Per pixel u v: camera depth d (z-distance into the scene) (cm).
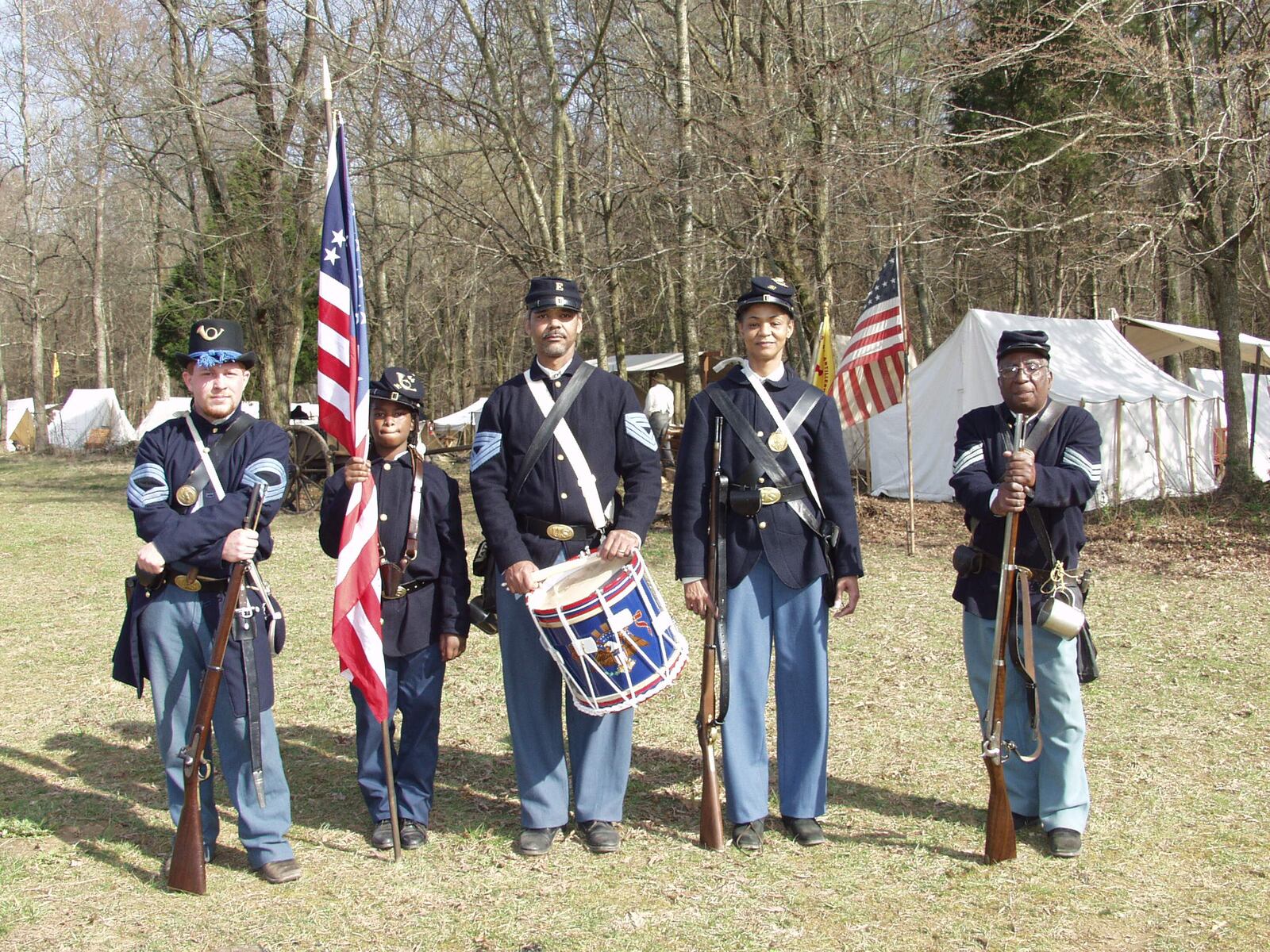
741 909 372
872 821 448
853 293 2175
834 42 1622
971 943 348
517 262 1500
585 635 394
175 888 383
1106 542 1224
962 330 1572
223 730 390
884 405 1159
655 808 468
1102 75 1424
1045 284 2817
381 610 430
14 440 3762
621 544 404
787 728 431
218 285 2497
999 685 400
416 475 446
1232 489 1420
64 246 4269
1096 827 436
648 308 2906
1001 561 421
